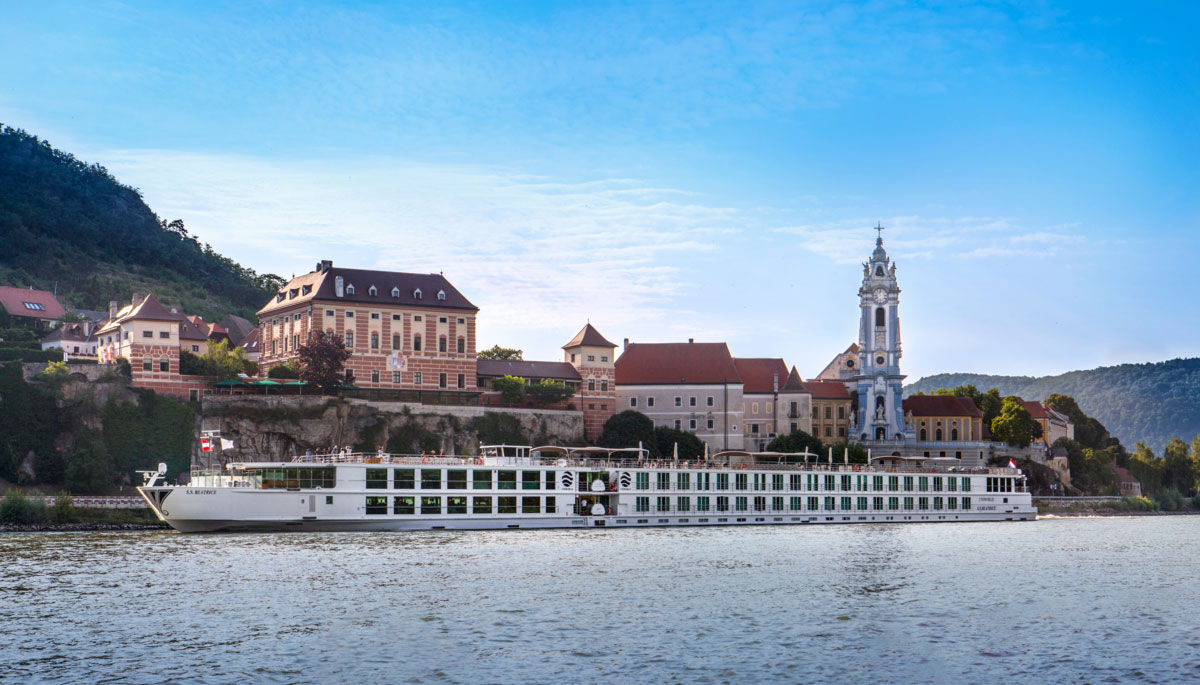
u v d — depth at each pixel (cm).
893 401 18988
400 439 14500
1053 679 4675
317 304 15025
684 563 7881
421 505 10112
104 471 12231
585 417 17138
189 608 5872
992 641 5344
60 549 8319
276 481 9744
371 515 9894
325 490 9731
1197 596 6725
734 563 7938
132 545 8600
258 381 13825
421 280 16100
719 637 5338
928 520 12900
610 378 17400
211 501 9488
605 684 4500
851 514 12281
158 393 13438
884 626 5659
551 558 8025
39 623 5466
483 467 10412
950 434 19512
